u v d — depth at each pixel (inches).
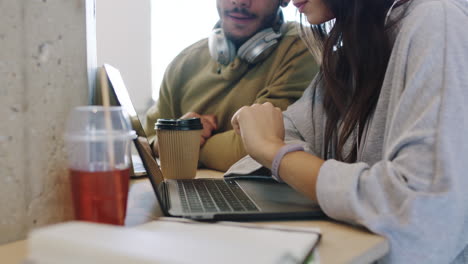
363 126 33.9
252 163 39.1
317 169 24.8
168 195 30.2
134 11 75.4
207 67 60.1
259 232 18.5
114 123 19.9
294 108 44.0
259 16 54.5
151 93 77.8
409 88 24.4
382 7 33.4
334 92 38.3
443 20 25.4
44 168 19.7
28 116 18.6
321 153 40.9
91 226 14.6
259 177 38.1
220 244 14.4
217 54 56.5
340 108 38.0
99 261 12.2
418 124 22.8
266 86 54.4
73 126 19.3
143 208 25.5
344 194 22.4
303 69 52.6
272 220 24.2
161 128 39.7
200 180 38.4
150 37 75.6
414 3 32.1
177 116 63.2
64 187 21.4
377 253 19.7
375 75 33.4
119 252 12.3
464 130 22.2
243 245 14.7
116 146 20.1
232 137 51.5
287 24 55.2
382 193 21.9
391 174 22.0
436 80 23.5
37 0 19.2
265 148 28.4
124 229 14.7
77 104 23.2
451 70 23.4
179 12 71.9
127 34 76.3
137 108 77.6
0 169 17.5
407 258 20.9
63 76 21.5
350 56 34.4
